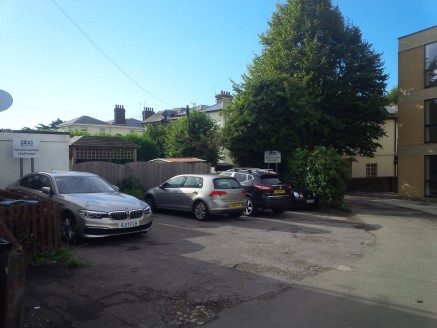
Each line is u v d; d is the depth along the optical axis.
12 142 13.22
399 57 24.09
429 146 22.30
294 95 18.94
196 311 4.85
